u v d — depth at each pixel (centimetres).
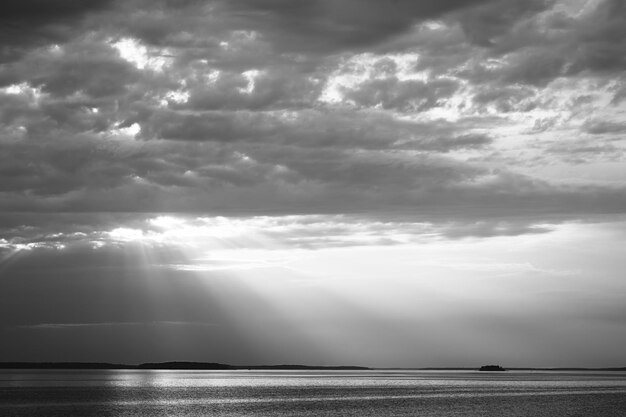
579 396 15812
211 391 17588
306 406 12394
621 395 16300
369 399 14475
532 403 13350
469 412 11169
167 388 18912
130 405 12119
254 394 16300
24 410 10606
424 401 13888
